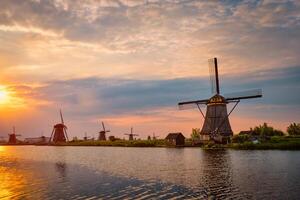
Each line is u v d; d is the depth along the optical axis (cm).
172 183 4006
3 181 4453
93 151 11994
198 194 3344
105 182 4241
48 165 6800
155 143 14512
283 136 11369
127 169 5591
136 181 4247
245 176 4381
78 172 5412
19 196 3422
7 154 11450
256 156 7081
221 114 11106
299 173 4519
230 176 4434
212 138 11088
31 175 5109
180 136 13088
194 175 4631
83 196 3381
